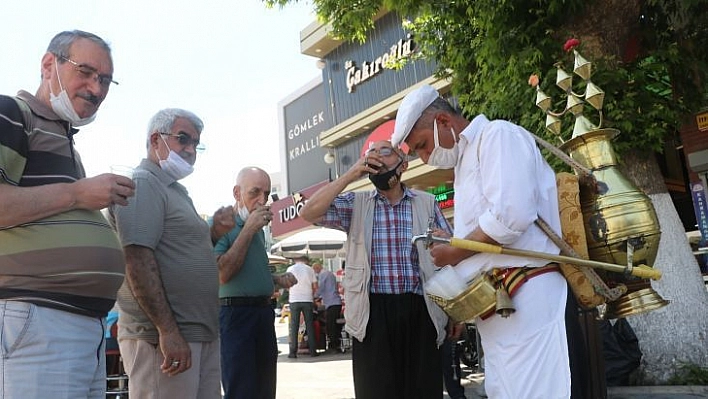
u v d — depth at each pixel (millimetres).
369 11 8000
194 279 3062
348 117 18578
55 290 2123
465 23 7340
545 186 2449
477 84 7293
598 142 2600
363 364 3281
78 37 2322
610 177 2520
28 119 2205
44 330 2053
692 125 8383
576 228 2457
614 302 2559
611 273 2510
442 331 3314
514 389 2332
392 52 16469
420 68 15531
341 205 3463
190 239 3094
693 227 10422
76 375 2131
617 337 5891
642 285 2510
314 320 13180
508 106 6605
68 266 2148
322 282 12992
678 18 6699
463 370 8344
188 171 3191
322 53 19531
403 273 3342
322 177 22688
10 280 2059
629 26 6348
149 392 2893
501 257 2412
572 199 2477
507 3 6215
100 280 2240
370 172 3324
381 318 3277
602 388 4352
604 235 2426
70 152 2379
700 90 6715
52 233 2145
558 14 6293
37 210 2084
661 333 5945
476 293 2387
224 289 3959
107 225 2406
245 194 4188
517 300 2369
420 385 3262
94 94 2318
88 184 2178
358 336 3281
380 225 3414
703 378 5645
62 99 2270
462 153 2590
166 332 2775
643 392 5441
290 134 24844
